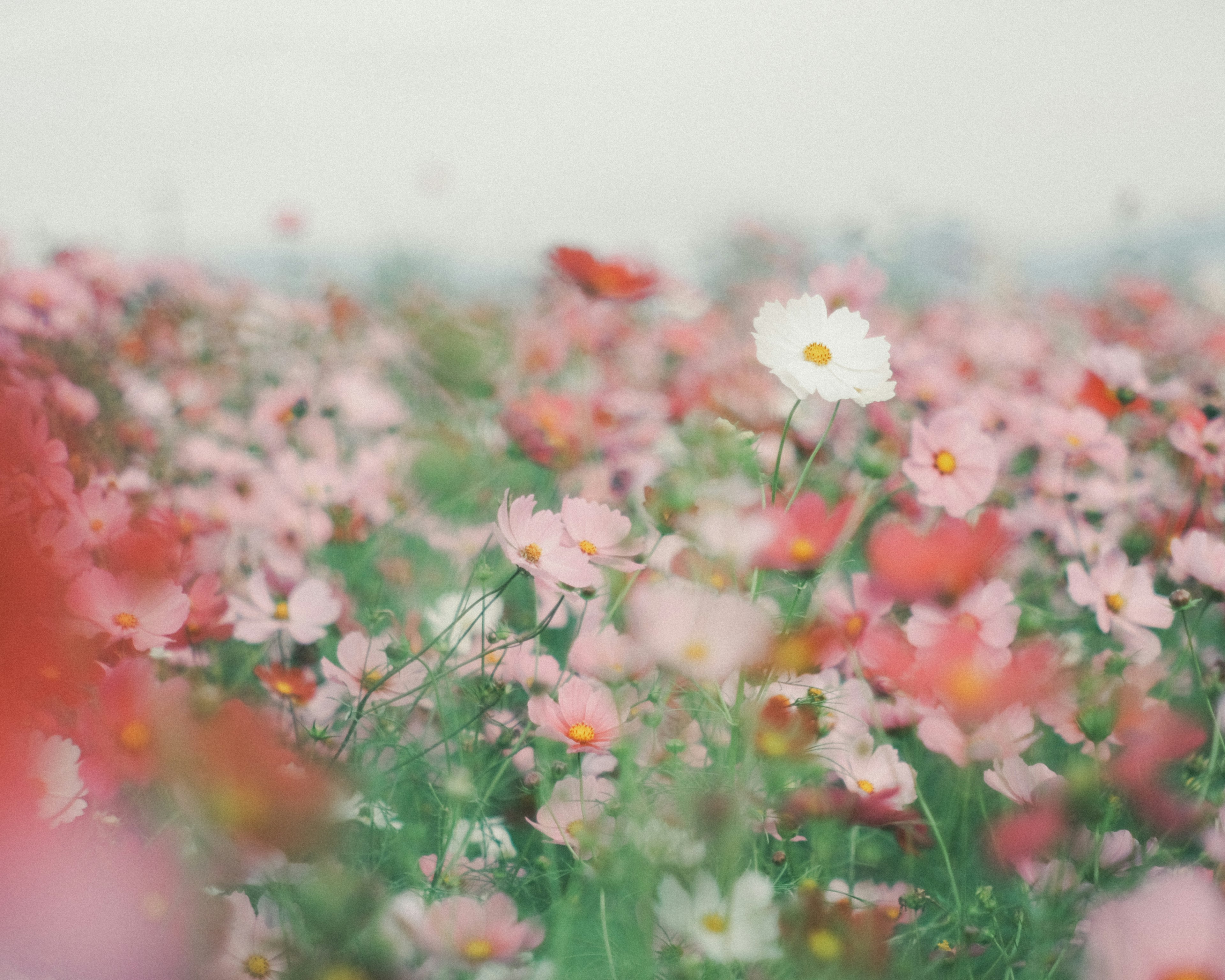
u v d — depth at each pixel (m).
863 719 1.11
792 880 1.04
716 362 2.45
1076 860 0.99
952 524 1.08
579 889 0.97
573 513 1.08
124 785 0.99
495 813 1.11
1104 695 1.05
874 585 1.09
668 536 1.17
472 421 1.69
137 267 2.76
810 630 1.02
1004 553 1.23
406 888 1.01
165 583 1.03
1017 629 1.13
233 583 1.31
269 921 0.91
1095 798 0.99
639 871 0.95
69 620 0.98
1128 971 0.89
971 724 1.04
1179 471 1.69
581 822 1.01
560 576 1.04
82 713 0.93
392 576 1.39
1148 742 1.03
